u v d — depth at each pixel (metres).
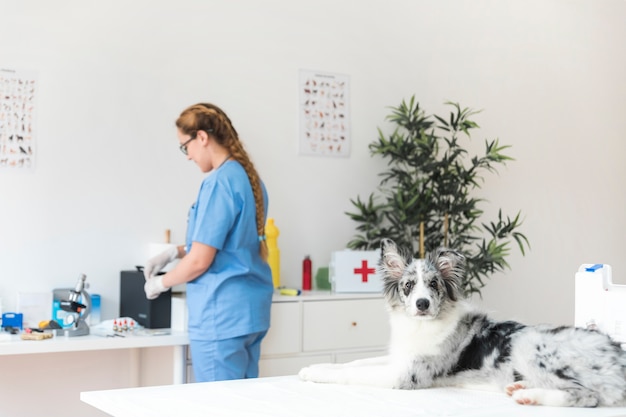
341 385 1.94
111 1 3.52
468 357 1.85
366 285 3.62
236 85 3.80
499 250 3.91
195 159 2.94
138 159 3.55
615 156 5.11
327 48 4.06
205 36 3.73
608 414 1.55
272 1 3.91
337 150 4.06
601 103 5.07
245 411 1.63
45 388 3.33
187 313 3.08
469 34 4.54
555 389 1.66
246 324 2.83
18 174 3.30
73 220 3.40
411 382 1.87
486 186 4.54
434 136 4.01
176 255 3.20
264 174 3.86
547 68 4.84
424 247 4.07
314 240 3.98
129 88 3.54
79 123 3.43
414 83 4.31
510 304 4.59
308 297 3.38
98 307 3.32
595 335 1.70
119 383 3.49
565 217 4.84
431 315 1.84
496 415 1.56
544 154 4.79
